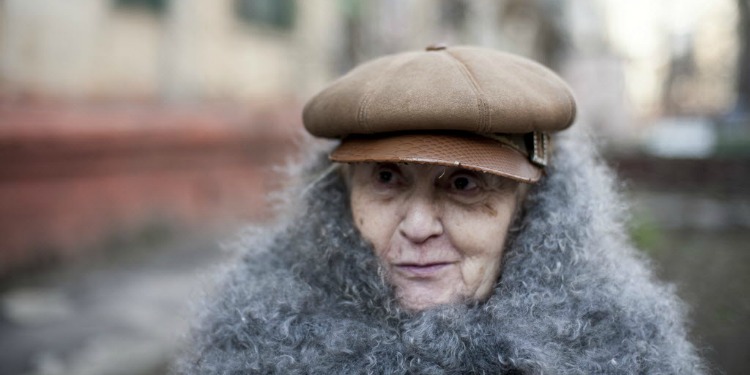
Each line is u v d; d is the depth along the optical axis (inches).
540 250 39.5
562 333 37.0
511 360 35.9
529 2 402.3
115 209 190.5
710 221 221.3
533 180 38.9
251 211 247.9
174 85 229.1
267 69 283.0
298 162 52.2
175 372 49.2
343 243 41.0
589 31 602.5
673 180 317.7
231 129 239.9
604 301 38.8
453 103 35.3
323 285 41.5
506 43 412.2
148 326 130.9
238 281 44.3
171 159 212.7
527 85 38.2
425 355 36.6
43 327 128.1
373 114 36.6
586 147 47.1
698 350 56.3
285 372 37.6
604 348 37.7
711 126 478.3
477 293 39.4
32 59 175.9
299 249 44.4
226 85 259.4
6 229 155.5
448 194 39.0
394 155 36.4
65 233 172.7
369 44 332.8
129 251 190.1
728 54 572.4
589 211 41.4
